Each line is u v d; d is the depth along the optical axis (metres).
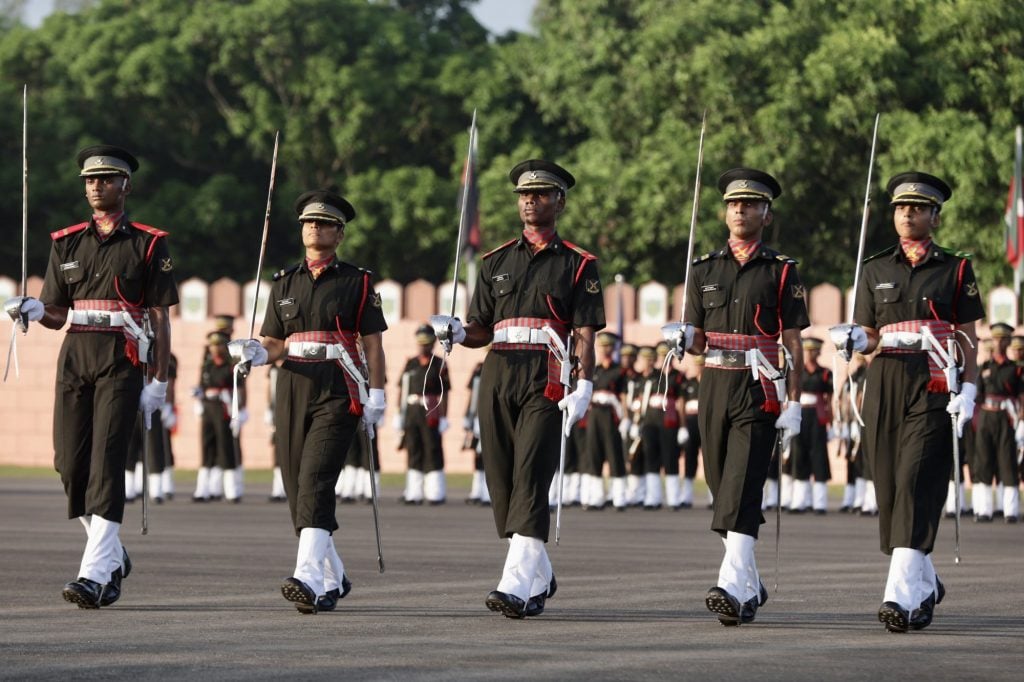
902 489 13.96
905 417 14.18
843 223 52.62
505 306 14.61
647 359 34.91
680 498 34.03
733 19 53.16
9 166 60.12
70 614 14.14
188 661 11.47
